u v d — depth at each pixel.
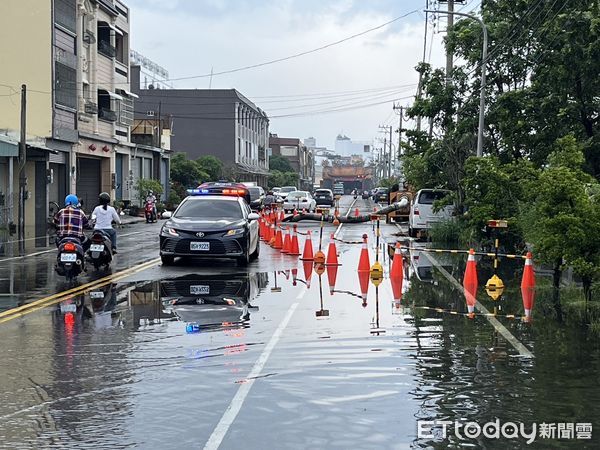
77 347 9.84
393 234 33.72
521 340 10.42
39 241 29.66
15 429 6.57
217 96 90.94
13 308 12.98
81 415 6.96
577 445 6.26
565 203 14.21
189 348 9.75
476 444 6.26
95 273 18.09
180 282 16.41
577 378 8.38
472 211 21.88
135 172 59.19
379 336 10.59
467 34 31.86
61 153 43.56
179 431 6.51
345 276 17.64
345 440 6.31
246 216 20.62
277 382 8.11
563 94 26.62
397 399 7.52
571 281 16.45
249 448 6.11
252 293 14.74
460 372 8.62
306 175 163.12
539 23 28.80
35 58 40.81
